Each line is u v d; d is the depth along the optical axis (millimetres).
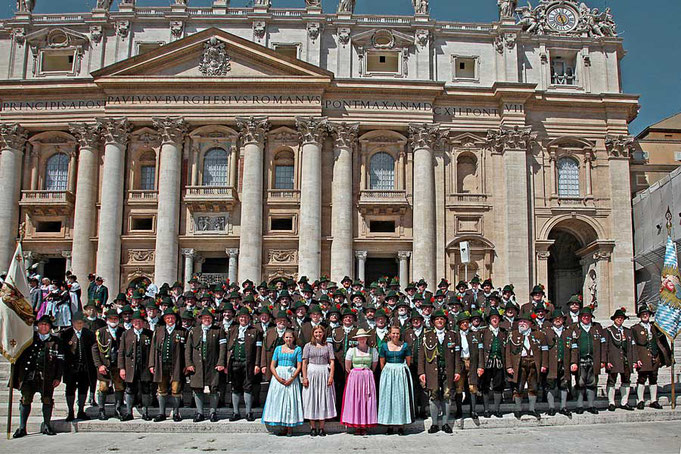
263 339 17328
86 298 42125
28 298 16859
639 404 19328
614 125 46031
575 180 46031
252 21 45531
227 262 45281
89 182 43469
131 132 44188
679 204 40719
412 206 44219
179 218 43469
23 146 44844
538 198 45031
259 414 17734
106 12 45562
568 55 47812
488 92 45031
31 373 16578
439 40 46594
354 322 17812
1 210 43344
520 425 17516
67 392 17500
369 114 44344
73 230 43969
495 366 17797
